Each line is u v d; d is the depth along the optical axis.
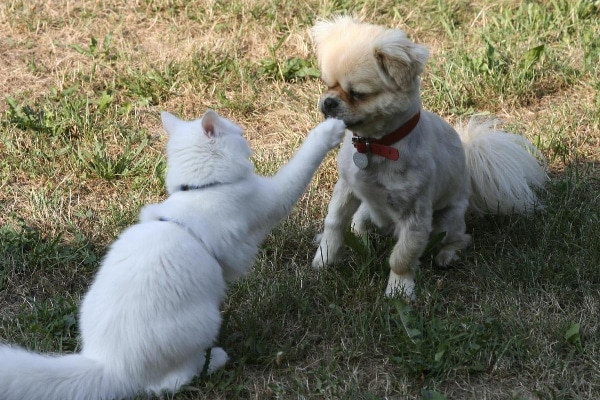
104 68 2.64
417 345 1.91
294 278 2.09
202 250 1.84
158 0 2.87
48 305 2.03
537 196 2.28
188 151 1.87
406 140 2.00
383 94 1.96
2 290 2.07
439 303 2.04
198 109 2.53
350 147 2.05
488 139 2.24
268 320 2.00
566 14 2.83
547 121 2.49
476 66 2.61
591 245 2.12
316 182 2.33
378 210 2.09
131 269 1.81
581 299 2.05
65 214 2.24
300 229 2.22
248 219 1.90
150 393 1.82
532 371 1.90
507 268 2.10
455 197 2.15
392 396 1.87
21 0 2.87
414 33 2.79
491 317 1.99
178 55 2.68
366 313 1.99
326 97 1.97
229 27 2.79
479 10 2.88
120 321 1.79
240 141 1.90
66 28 2.78
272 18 2.82
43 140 2.39
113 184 2.32
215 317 1.84
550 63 2.64
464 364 1.91
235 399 1.85
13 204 2.26
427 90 2.56
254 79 2.62
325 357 1.94
